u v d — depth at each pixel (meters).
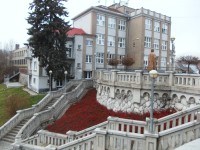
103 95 23.44
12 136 22.78
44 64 32.75
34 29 32.47
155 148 8.71
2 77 62.59
